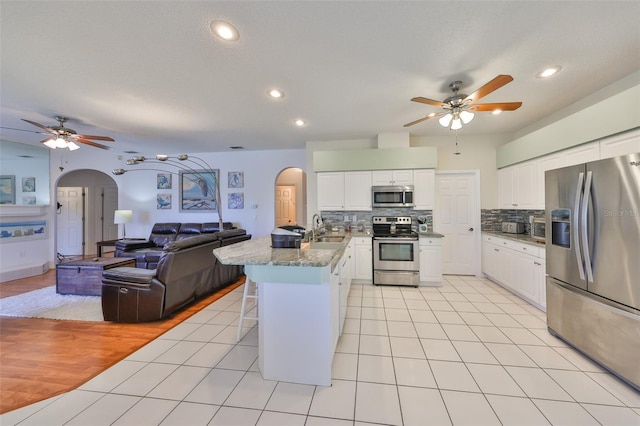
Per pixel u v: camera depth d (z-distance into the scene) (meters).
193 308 3.35
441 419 1.54
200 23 1.81
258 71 2.46
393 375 1.95
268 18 1.77
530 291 3.26
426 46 2.09
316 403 1.68
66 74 2.50
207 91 2.88
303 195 7.98
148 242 5.62
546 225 2.58
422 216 4.65
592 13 1.75
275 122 3.93
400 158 4.39
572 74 2.55
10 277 4.80
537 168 3.54
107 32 1.91
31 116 3.64
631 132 2.31
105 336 2.60
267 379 1.92
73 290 3.83
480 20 1.81
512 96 3.04
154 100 3.12
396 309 3.21
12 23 1.80
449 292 3.85
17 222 5.04
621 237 1.85
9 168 5.67
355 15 1.75
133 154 6.31
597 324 2.01
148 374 1.98
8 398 1.74
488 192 4.60
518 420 1.53
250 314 3.12
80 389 1.82
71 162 6.12
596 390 1.77
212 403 1.68
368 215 4.82
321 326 1.86
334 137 4.81
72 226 7.03
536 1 1.65
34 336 2.61
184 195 6.28
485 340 2.45
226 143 5.28
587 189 2.06
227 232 4.38
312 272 1.83
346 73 2.50
